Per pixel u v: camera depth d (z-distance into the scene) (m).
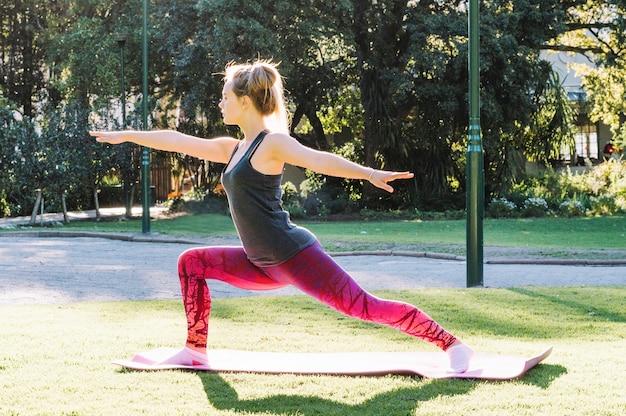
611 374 4.85
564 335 6.55
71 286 10.03
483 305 8.13
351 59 28.45
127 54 27.69
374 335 6.46
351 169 4.38
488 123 26.89
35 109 31.83
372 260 13.95
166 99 30.44
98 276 11.09
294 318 7.31
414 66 27.34
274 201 4.64
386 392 4.47
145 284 10.26
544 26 26.55
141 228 21.17
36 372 4.91
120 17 28.38
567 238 18.09
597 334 6.59
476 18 10.12
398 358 5.38
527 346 5.95
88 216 26.88
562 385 4.57
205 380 4.76
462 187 29.06
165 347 5.76
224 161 4.96
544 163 29.81
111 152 24.48
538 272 11.70
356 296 4.74
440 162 28.27
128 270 11.88
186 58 24.92
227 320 7.21
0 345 5.74
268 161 4.57
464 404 4.18
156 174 33.81
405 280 10.86
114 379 4.76
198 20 25.67
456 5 27.45
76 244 17.20
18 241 17.81
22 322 6.92
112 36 27.36
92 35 26.95
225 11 24.53
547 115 28.67
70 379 4.75
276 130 4.87
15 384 4.62
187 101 25.61
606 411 4.02
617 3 27.41
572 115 30.05
